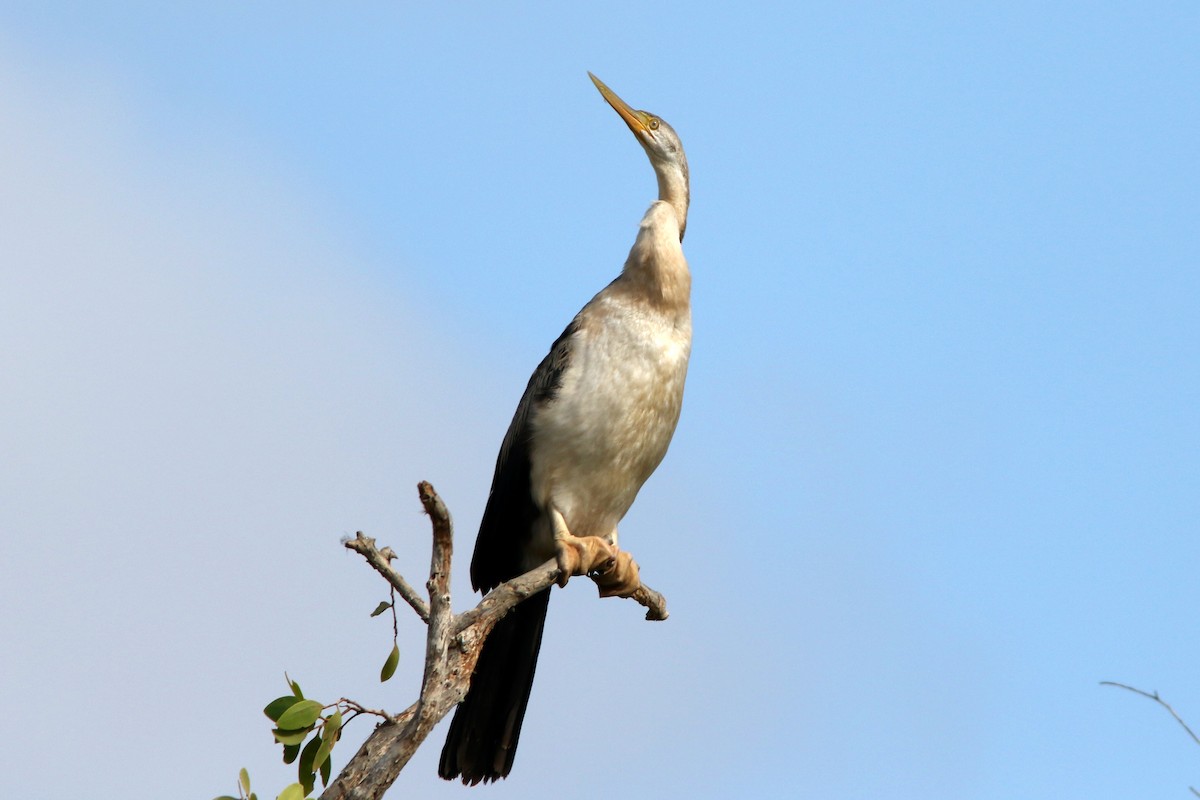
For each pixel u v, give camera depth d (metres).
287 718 8.20
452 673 9.09
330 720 8.40
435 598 8.27
